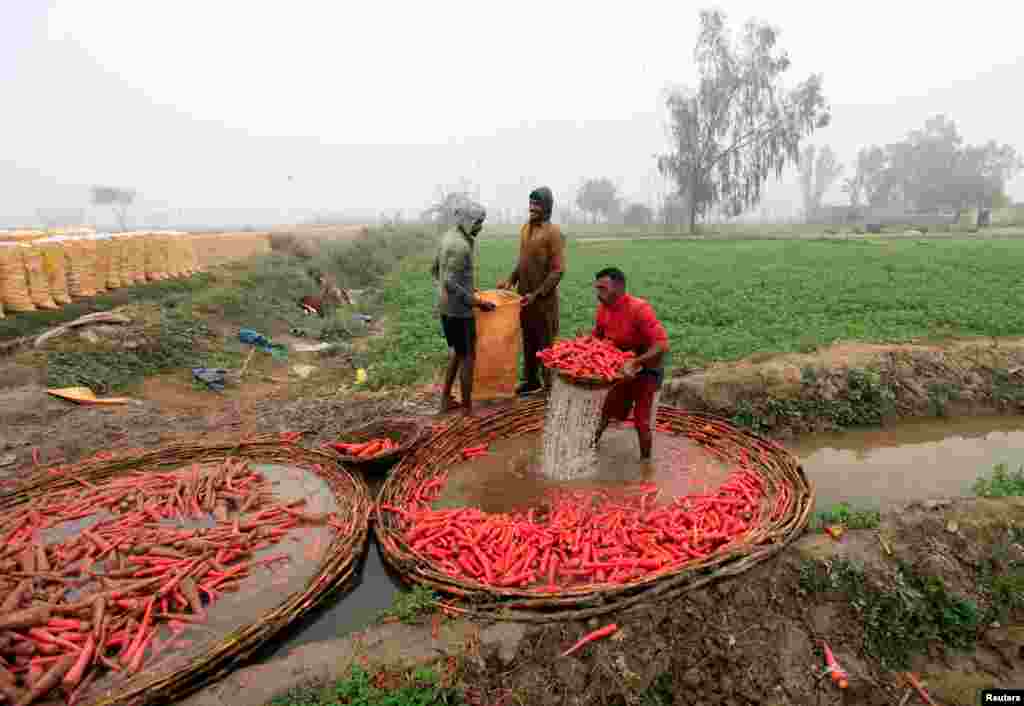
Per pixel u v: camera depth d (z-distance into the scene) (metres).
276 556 4.55
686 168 57.38
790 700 3.75
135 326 9.84
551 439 5.89
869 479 6.17
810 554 4.35
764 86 53.88
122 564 4.33
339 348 11.45
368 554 4.85
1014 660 4.04
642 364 5.48
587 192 91.44
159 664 3.54
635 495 5.46
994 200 75.75
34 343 8.88
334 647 3.56
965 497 5.21
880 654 4.05
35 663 3.40
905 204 90.75
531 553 4.43
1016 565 4.42
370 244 29.08
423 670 3.32
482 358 7.54
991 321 10.59
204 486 5.42
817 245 34.44
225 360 9.94
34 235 14.53
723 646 3.85
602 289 5.61
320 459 6.00
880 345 8.94
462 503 5.38
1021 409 7.97
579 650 3.58
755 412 7.35
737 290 15.84
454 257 6.61
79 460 6.25
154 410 7.74
